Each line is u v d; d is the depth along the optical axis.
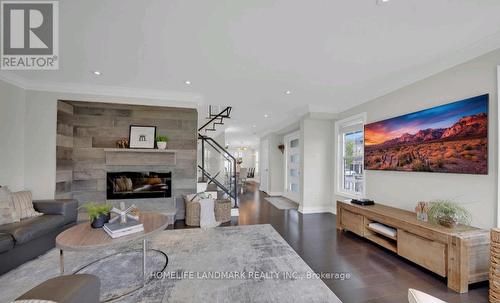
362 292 1.98
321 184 5.05
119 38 2.17
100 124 3.85
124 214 2.26
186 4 1.70
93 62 2.69
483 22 1.91
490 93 2.20
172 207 4.08
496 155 2.13
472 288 2.05
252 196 7.45
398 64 2.72
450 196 2.54
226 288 1.99
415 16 1.83
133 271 2.31
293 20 1.89
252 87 3.56
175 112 4.18
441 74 2.68
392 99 3.42
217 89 3.68
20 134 3.23
